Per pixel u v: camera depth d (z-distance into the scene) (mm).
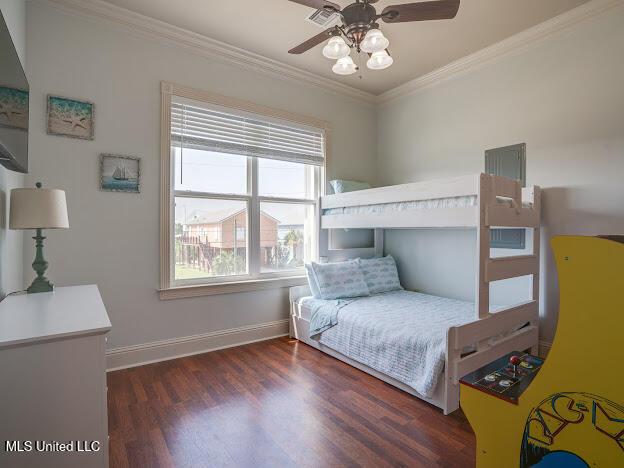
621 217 2271
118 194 2477
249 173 3172
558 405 999
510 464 1114
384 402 2043
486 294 2139
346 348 2572
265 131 3203
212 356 2768
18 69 1419
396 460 1531
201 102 2818
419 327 2229
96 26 2395
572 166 2488
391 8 1615
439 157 3412
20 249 2045
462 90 3201
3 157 1318
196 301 2834
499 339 2262
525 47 2721
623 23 2250
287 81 3332
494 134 2957
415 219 2504
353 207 3115
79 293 1716
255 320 3158
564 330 987
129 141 2516
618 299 890
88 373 1114
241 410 1957
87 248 2365
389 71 3330
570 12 2393
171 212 2738
